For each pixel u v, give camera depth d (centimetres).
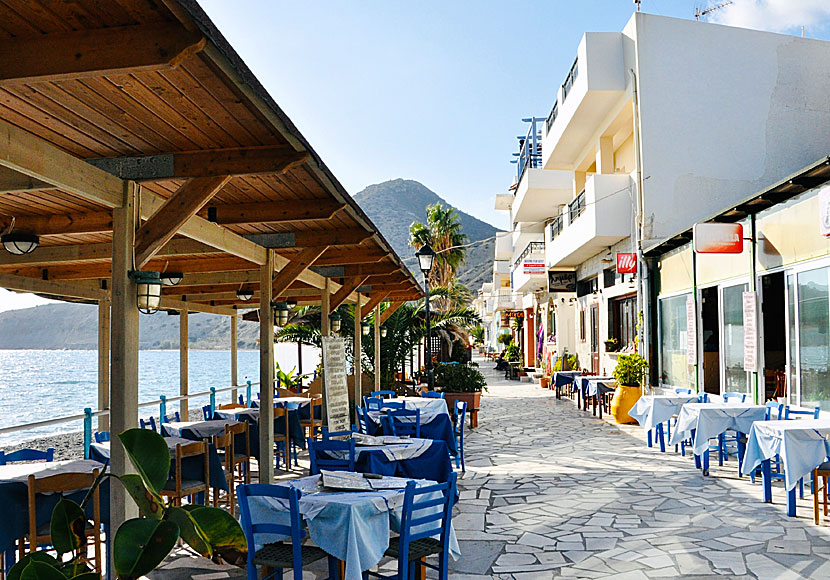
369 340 2308
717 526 801
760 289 1243
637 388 1798
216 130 553
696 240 1245
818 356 1057
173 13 347
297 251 1226
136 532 284
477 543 753
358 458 803
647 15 1877
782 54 1889
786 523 806
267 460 990
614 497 963
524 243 3962
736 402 1277
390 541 574
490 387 3253
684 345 1627
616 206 1988
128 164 614
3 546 581
